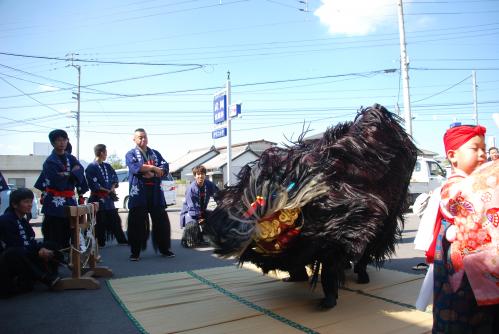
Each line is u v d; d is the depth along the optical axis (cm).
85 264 529
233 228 341
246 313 381
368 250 448
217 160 3894
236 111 1340
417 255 673
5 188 594
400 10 1641
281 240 343
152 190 668
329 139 404
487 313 219
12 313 394
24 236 483
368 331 333
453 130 243
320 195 346
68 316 384
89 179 776
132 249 657
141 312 389
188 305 408
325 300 388
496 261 204
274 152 385
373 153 393
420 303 283
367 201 358
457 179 236
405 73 1627
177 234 1014
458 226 221
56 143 572
